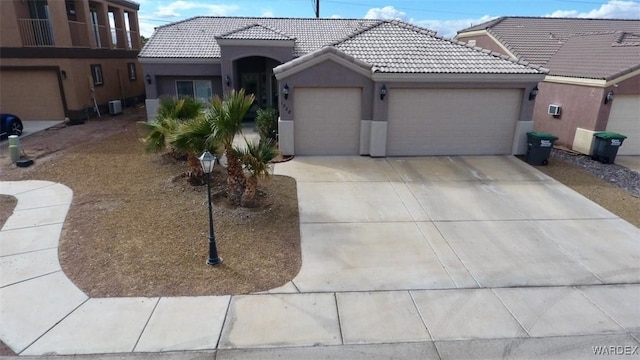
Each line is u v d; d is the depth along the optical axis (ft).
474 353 17.39
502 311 20.11
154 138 37.83
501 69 44.32
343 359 16.99
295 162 44.21
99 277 22.40
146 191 35.17
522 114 46.06
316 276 22.89
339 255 25.17
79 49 66.13
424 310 20.12
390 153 47.11
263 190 34.86
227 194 33.78
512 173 41.55
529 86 45.06
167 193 34.58
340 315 19.66
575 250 26.17
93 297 20.68
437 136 46.93
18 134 56.85
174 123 36.76
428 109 45.70
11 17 62.28
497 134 47.37
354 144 47.09
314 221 29.76
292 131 45.55
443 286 22.13
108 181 37.88
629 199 34.99
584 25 73.87
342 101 45.32
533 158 44.42
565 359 17.10
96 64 72.49
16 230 27.81
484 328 18.89
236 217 29.68
